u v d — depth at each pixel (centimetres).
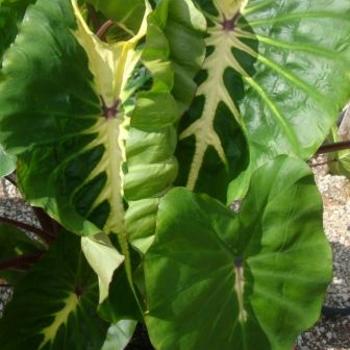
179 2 62
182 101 63
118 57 63
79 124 63
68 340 72
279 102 66
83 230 61
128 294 67
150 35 60
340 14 65
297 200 61
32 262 79
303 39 66
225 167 67
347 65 64
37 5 62
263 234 62
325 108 64
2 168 62
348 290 108
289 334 64
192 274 60
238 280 63
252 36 67
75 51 62
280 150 65
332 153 104
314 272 63
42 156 61
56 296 73
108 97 64
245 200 61
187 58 63
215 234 61
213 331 62
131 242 63
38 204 61
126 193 61
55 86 61
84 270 73
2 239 83
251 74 67
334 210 122
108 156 64
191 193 60
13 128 60
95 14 73
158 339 60
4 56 60
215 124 67
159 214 59
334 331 103
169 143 61
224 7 67
